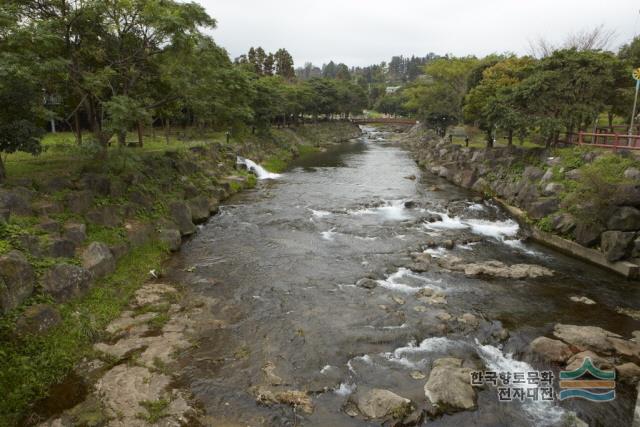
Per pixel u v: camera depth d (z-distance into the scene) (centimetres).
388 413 990
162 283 1695
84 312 1324
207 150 3694
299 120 8950
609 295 1672
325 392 1078
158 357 1203
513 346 1308
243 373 1148
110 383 1088
